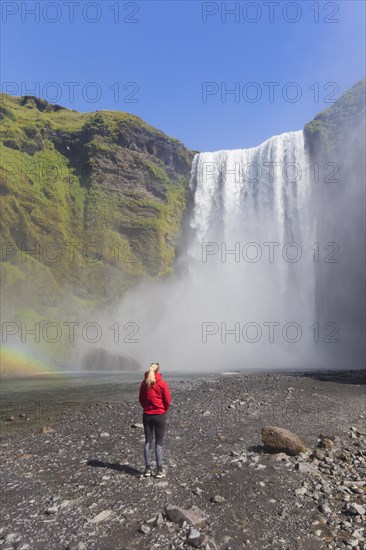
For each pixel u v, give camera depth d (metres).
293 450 9.56
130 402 18.47
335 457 9.45
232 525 6.20
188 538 5.70
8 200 57.59
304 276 67.62
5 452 10.44
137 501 7.03
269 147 73.88
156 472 8.37
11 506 6.90
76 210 70.06
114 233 71.00
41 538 5.79
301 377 28.50
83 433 12.30
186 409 15.75
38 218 61.81
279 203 71.25
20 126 73.38
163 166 84.62
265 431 10.01
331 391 20.89
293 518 6.44
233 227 75.25
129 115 84.62
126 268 69.00
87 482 7.98
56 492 7.52
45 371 46.75
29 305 53.97
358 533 5.92
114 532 5.97
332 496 7.23
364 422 13.55
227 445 10.58
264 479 8.02
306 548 5.56
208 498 7.15
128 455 9.78
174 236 79.31
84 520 6.34
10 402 19.91
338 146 68.56
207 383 25.38
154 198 79.19
